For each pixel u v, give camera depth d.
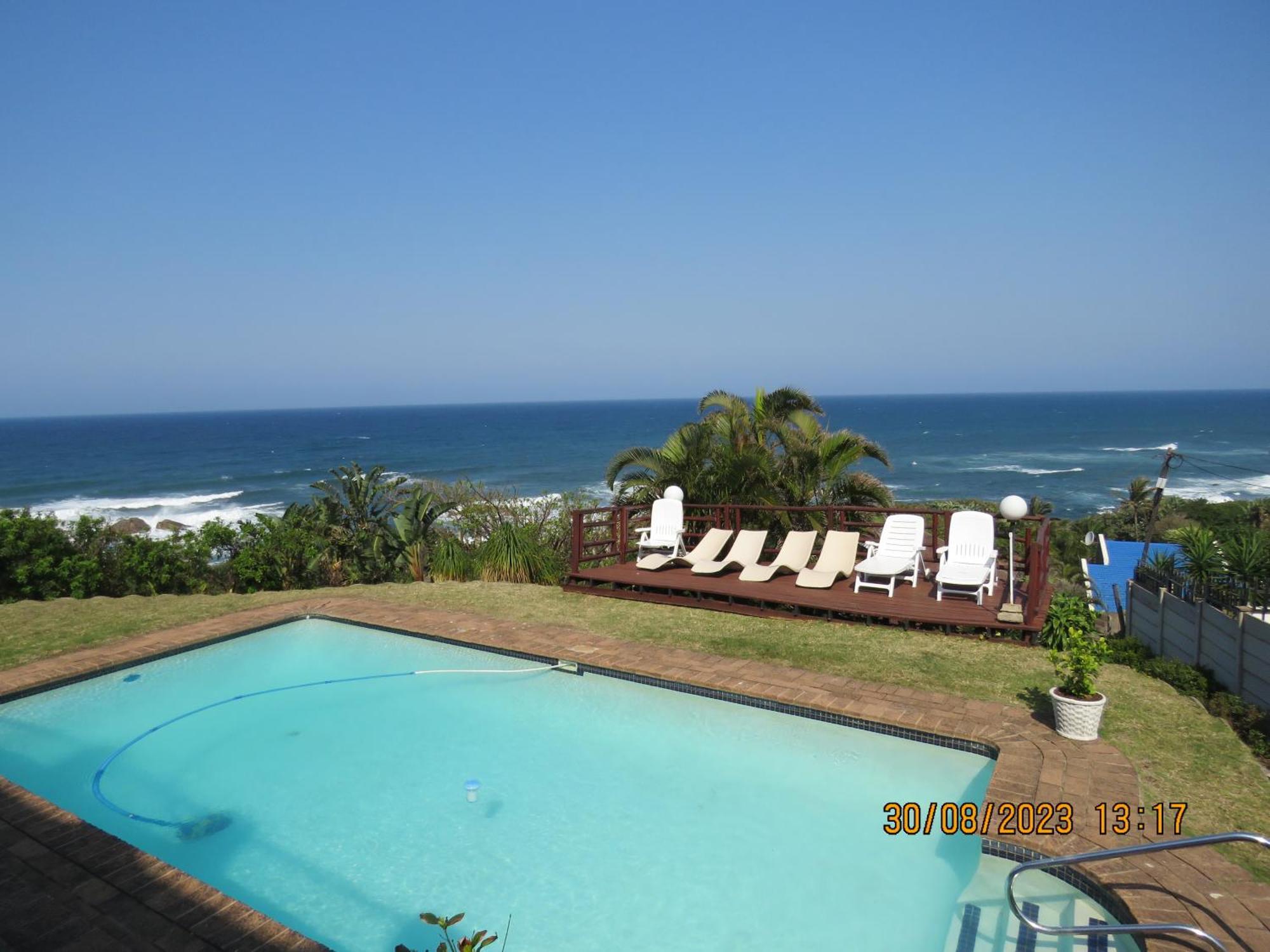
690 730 6.48
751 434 13.71
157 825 5.21
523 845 4.92
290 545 15.70
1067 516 50.22
